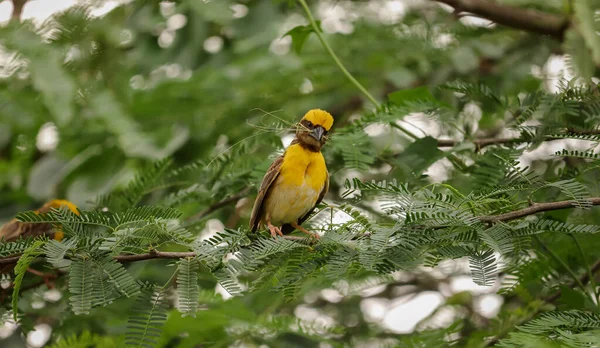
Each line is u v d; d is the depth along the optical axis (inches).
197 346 503.2
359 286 501.4
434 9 657.0
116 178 575.5
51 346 458.0
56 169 591.2
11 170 631.2
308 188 446.0
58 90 465.7
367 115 478.9
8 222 553.0
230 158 503.8
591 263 473.1
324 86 635.5
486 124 617.3
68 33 465.1
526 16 518.9
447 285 623.2
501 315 459.5
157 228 313.1
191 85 576.1
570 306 397.7
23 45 459.5
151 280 477.4
